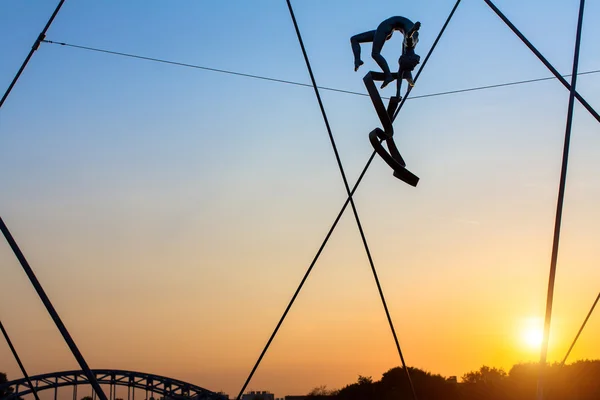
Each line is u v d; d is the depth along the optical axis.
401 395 153.62
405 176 23.08
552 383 129.88
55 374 120.19
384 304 24.53
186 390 124.44
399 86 22.81
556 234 19.92
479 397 153.38
